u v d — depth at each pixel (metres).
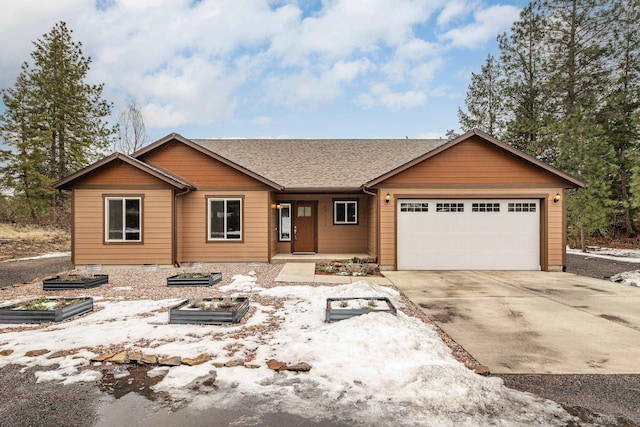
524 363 3.93
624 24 17.69
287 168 13.90
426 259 11.11
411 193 11.06
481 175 11.07
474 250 11.12
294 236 13.94
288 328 4.99
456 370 3.58
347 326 4.65
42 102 21.48
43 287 7.68
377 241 11.13
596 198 15.64
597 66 18.36
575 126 15.82
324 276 9.48
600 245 18.55
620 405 3.05
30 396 3.20
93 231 10.95
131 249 10.99
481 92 24.39
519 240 11.07
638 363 3.94
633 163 15.30
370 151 15.61
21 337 4.61
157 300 6.74
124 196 10.98
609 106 17.88
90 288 7.88
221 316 5.17
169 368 3.73
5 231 18.88
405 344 4.07
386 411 2.93
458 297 7.22
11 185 21.19
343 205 14.02
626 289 8.05
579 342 4.60
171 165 11.84
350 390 3.25
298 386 3.35
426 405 3.01
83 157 22.92
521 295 7.41
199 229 11.77
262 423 2.79
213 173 11.86
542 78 20.36
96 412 2.95
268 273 9.95
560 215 11.01
